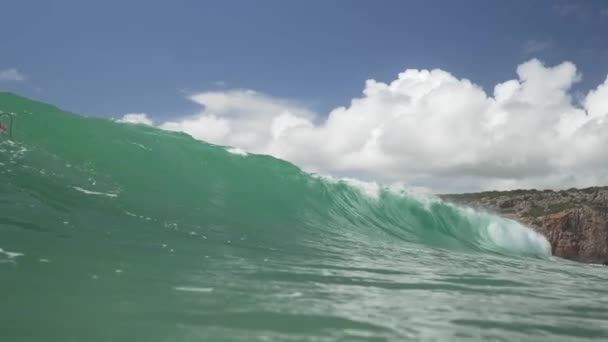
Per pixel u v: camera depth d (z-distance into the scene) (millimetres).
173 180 13141
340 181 17969
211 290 4984
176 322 3826
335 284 6121
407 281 7082
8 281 4406
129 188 11398
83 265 5359
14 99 13469
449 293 6387
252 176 15805
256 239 9547
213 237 8836
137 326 3648
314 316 4375
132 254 6336
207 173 14680
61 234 6828
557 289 7969
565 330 4754
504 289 7316
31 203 8352
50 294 4191
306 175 17281
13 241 6027
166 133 16484
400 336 4008
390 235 14867
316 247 9945
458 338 4113
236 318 4082
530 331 4590
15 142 11430
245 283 5531
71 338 3297
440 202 19641
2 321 3463
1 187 8836
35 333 3314
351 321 4328
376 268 8133
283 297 5016
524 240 20812
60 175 10562
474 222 19859
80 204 9102
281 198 15039
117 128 14758
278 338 3682
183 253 6945
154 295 4543
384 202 17875
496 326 4656
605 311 6031
